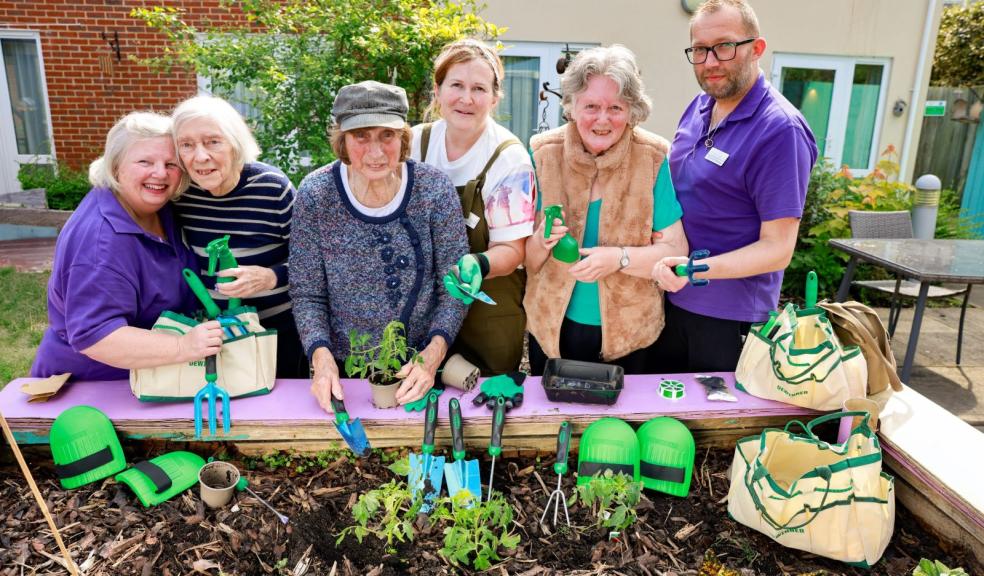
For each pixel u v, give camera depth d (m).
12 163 8.15
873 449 1.95
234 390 2.32
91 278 2.06
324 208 2.23
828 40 7.38
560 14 7.00
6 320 4.73
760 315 2.58
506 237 2.35
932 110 8.43
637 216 2.40
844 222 5.98
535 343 2.81
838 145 7.77
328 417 2.26
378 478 2.23
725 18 2.25
